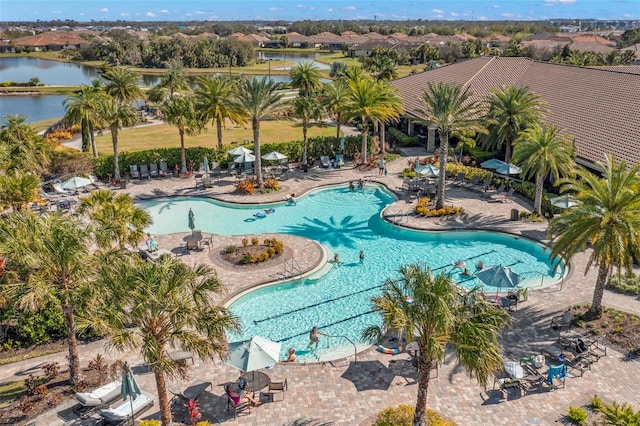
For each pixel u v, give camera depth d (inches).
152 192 1750.7
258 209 1644.9
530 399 781.9
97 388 780.0
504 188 1715.1
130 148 2337.6
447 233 1439.5
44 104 4030.5
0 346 917.8
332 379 832.9
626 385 807.7
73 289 744.3
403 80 2886.3
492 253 1323.8
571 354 865.5
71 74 6151.6
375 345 923.4
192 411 725.9
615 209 928.9
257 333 995.3
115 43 6929.1
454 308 645.3
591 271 1190.3
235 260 1255.5
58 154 1840.6
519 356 881.5
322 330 1002.1
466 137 2102.6
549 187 1707.7
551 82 2233.0
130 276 630.5
